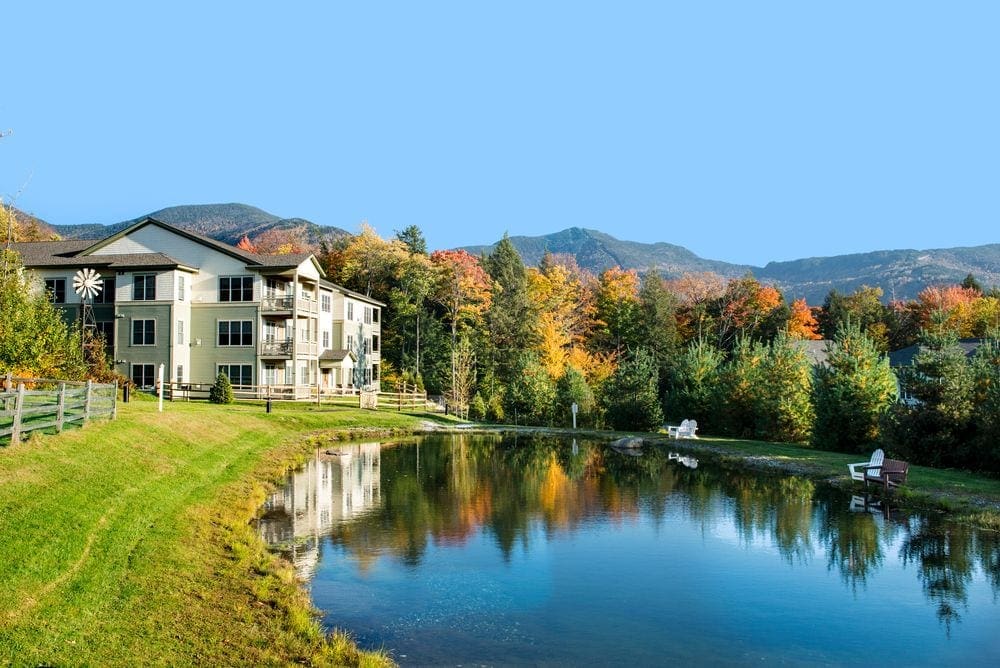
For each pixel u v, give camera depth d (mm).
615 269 86562
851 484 23375
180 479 18312
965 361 25344
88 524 12516
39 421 16500
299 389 47656
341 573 13539
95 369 32281
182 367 46156
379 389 66312
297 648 9469
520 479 25219
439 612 11617
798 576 13789
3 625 8398
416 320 73312
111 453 17625
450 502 20672
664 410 51531
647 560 14844
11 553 10344
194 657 8688
